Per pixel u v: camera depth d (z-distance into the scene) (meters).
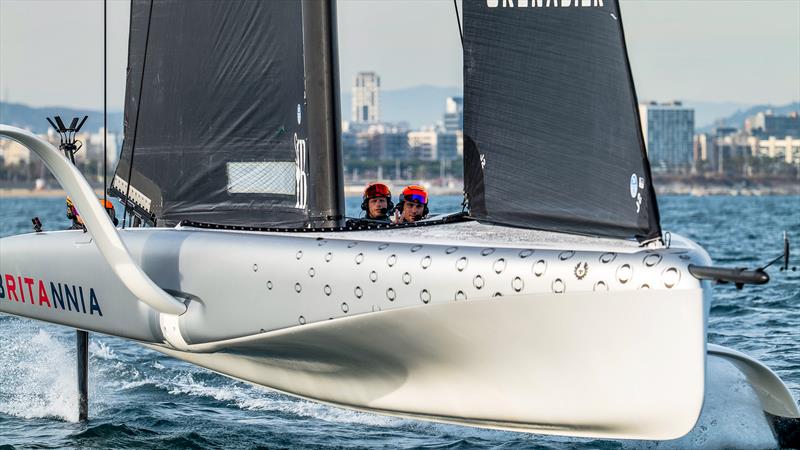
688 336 13.36
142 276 17.48
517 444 17.91
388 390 16.42
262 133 18.14
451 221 16.22
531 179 14.89
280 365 17.80
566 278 13.84
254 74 18.17
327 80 17.44
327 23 17.44
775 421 17.25
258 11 18.09
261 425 19.36
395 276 15.10
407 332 15.24
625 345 13.73
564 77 14.44
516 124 14.93
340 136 17.59
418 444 18.03
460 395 15.49
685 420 13.70
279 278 16.47
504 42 14.90
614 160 14.13
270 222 18.06
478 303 14.41
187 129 19.16
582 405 14.34
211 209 18.88
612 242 14.20
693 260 13.48
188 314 17.78
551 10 14.45
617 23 13.95
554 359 14.29
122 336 18.95
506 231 15.27
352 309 15.57
